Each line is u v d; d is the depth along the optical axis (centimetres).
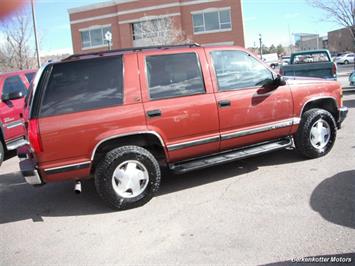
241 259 356
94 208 521
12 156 937
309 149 623
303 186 519
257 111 570
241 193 517
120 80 495
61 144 467
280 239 385
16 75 942
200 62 539
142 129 493
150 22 3941
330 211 436
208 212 468
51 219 499
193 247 387
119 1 4125
